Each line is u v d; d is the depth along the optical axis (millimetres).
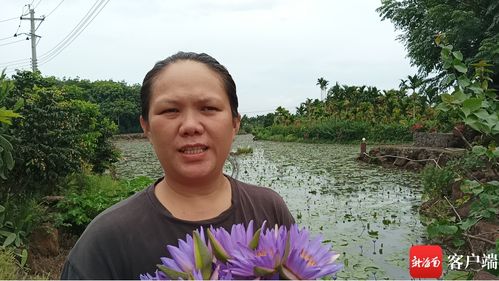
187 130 1300
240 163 19500
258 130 44281
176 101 1321
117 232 1327
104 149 11297
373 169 16438
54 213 6168
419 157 15953
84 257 1309
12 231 5367
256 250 1078
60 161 6426
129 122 50312
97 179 8961
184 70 1343
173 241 1333
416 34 16266
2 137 5223
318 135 33031
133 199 1427
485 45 11992
